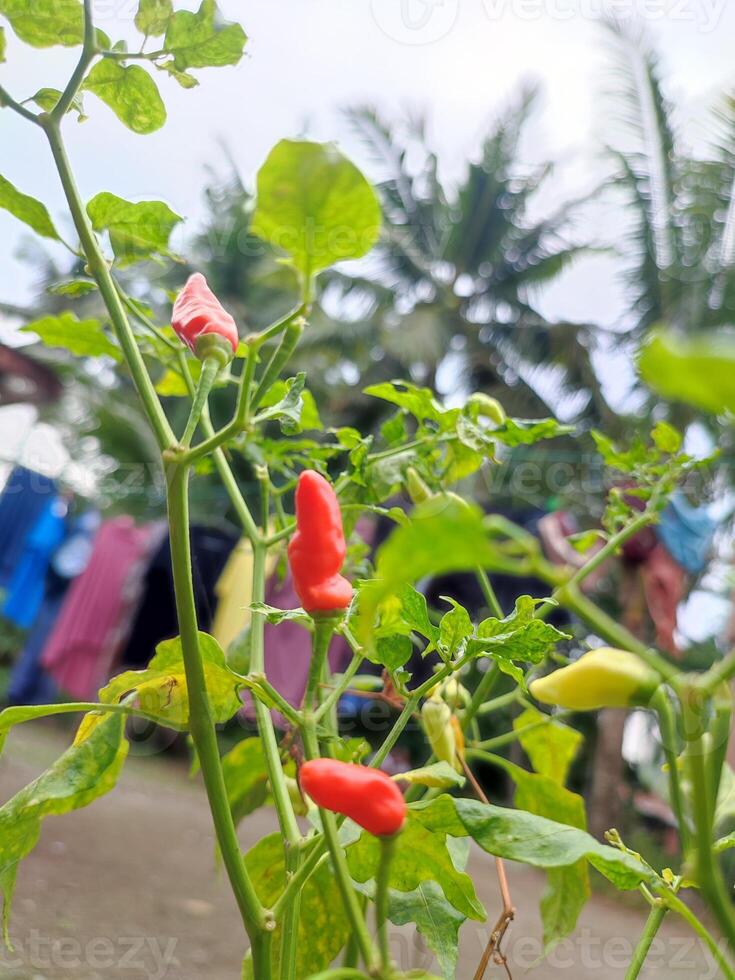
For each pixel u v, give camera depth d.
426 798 1.04
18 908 1.99
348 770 0.55
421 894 0.91
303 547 0.72
